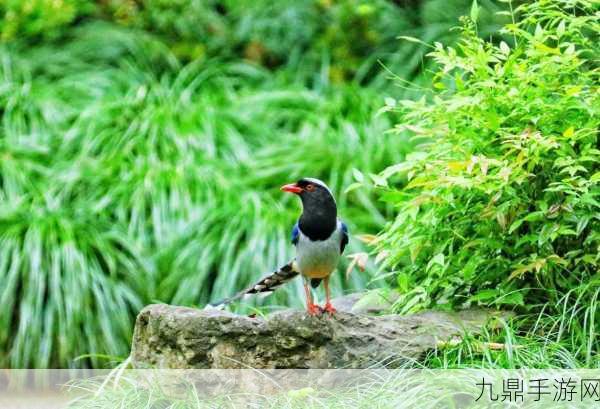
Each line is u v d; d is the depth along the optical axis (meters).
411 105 9.19
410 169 9.21
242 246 12.93
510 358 7.86
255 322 8.23
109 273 12.96
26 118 15.03
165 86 15.81
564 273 8.95
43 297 12.50
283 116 15.38
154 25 17.38
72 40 16.91
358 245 12.90
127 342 12.51
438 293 9.38
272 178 13.98
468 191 8.97
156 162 14.05
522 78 8.81
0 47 16.39
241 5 17.53
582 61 9.01
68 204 13.66
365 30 16.81
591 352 8.30
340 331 8.29
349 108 15.44
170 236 13.12
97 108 14.95
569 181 8.49
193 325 8.19
